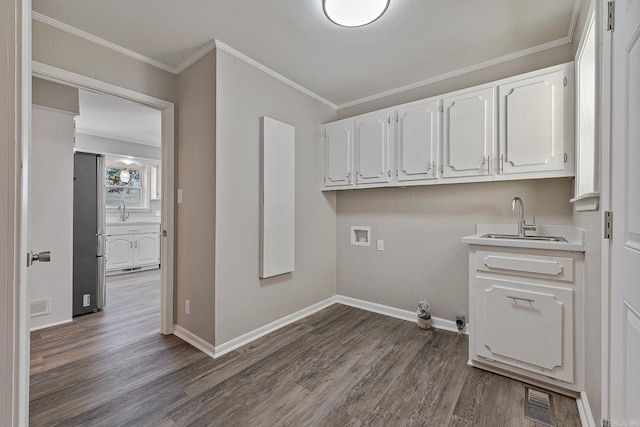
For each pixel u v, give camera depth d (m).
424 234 2.84
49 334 2.58
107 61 2.20
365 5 1.79
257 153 2.54
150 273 5.18
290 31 2.09
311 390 1.78
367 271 3.23
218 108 2.23
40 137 2.75
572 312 1.66
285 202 2.73
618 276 1.05
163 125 2.57
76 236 3.07
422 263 2.85
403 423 1.51
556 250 1.70
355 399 1.70
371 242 3.20
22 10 0.61
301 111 2.99
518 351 1.81
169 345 2.37
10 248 0.58
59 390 1.77
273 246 2.62
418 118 2.57
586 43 1.58
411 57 2.44
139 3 1.80
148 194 6.11
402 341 2.43
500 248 1.89
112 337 2.52
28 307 0.82
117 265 5.05
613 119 1.11
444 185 2.73
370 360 2.12
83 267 3.11
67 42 2.01
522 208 2.24
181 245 2.55
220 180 2.25
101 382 1.85
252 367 2.04
